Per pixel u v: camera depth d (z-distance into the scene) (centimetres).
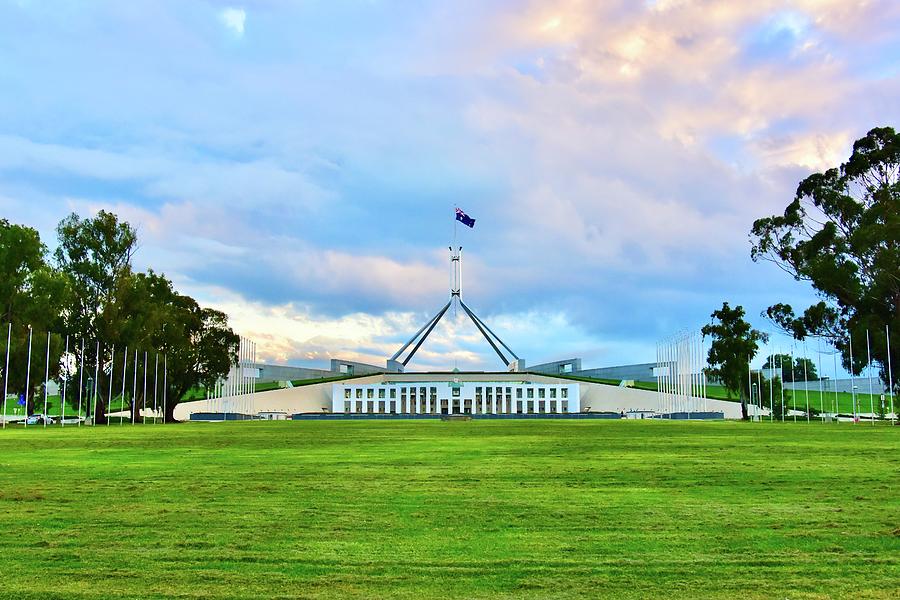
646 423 6838
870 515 1204
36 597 762
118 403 11425
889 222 6900
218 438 3844
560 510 1264
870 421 7475
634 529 1095
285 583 812
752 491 1499
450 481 1688
